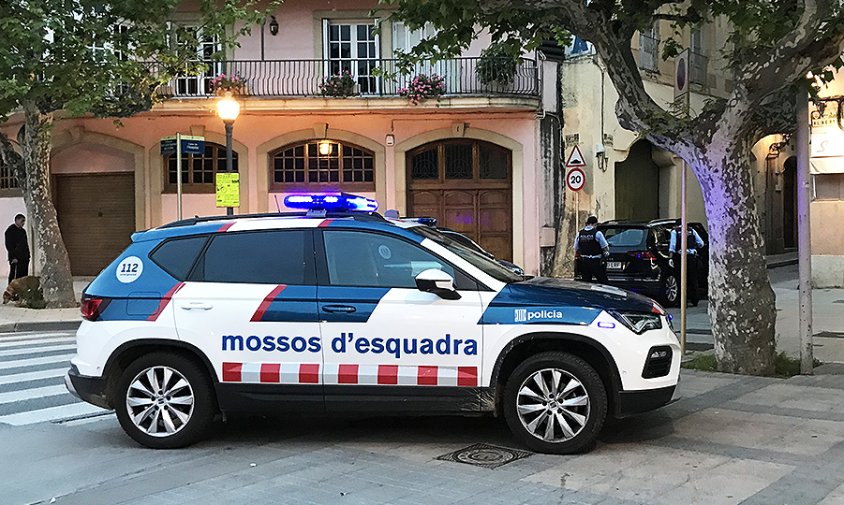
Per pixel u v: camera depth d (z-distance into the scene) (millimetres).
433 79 19219
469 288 5805
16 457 6004
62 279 16312
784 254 28047
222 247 6188
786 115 8602
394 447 6012
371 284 5902
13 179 22344
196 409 6047
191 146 15195
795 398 7332
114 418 7277
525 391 5734
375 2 19984
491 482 5113
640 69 20641
